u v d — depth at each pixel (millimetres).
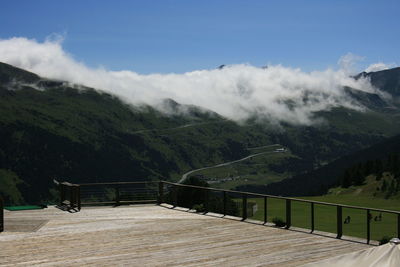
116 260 10031
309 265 5340
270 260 9961
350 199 108938
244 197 14820
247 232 12914
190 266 9547
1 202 13141
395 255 4898
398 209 90125
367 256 5113
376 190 118688
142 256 10359
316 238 12070
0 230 13109
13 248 11141
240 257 10227
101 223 14383
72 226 13906
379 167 145875
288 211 13539
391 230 20516
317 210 39812
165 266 9547
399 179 121250
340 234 12188
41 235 12617
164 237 12328
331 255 10359
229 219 14938
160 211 16812
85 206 18219
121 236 12477
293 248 11023
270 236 12375
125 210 17078
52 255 10461
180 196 26484
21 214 16203
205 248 11070
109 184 18328
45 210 17188
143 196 19203
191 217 15422
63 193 18281
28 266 9578
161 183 18766
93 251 10820
